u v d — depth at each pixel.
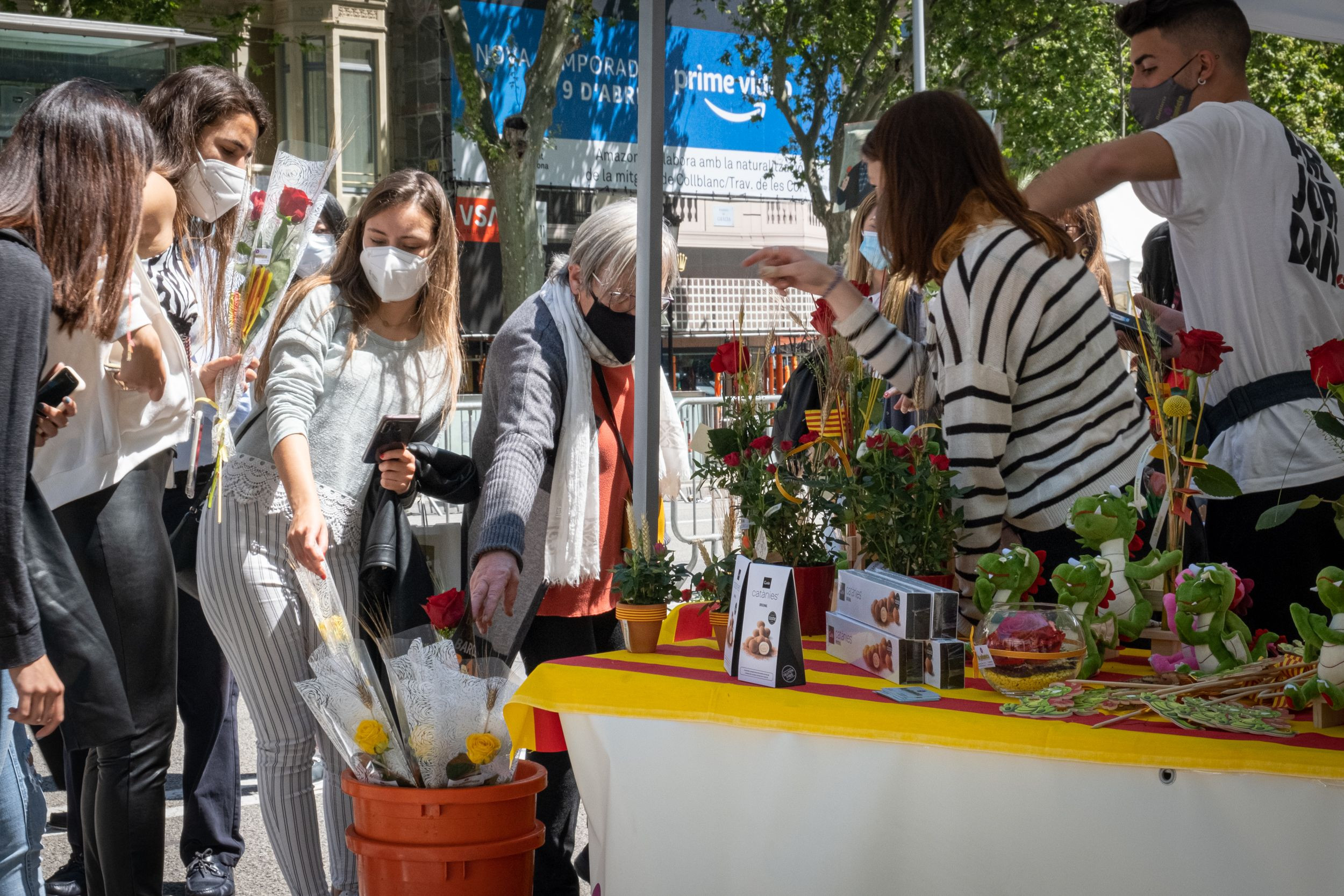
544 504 2.83
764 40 23.34
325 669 2.32
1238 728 1.70
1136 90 2.95
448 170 20.31
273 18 19.97
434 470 2.77
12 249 2.05
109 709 2.29
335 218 3.82
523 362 2.83
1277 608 2.67
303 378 2.72
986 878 1.79
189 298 3.21
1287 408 2.63
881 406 2.55
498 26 20.75
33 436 2.20
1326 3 4.02
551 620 2.91
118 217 2.39
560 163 21.34
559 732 2.19
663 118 2.76
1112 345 2.26
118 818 2.53
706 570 2.42
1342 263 2.76
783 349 3.07
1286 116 23.69
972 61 22.20
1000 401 2.21
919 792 1.83
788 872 1.92
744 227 23.39
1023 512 2.25
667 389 3.29
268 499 2.73
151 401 2.58
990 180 2.27
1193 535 2.45
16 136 2.36
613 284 2.84
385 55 20.25
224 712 3.38
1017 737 1.74
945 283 2.25
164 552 2.61
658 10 2.72
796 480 2.40
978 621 2.25
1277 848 1.62
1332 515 2.62
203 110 3.07
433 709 2.23
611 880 2.07
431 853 2.14
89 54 7.73
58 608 2.23
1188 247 2.70
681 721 1.99
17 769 2.22
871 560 2.33
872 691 1.97
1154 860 1.68
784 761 1.92
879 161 2.36
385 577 2.68
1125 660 2.14
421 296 2.89
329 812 2.80
